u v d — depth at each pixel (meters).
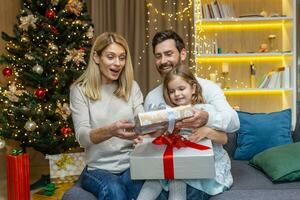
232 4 4.16
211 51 4.00
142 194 1.59
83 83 1.83
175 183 1.58
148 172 1.51
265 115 2.50
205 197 1.65
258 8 4.15
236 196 1.64
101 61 1.78
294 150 2.04
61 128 3.23
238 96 4.23
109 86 1.85
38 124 3.13
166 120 1.49
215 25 4.16
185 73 1.84
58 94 3.22
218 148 1.77
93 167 1.78
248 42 4.18
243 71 4.20
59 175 3.17
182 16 4.34
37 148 3.29
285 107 4.07
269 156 2.09
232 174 2.09
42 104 3.26
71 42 3.39
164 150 1.56
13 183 2.48
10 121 3.17
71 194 1.67
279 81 3.92
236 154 2.48
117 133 1.55
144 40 4.40
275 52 3.87
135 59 4.37
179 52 2.01
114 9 4.37
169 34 2.00
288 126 2.45
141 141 1.68
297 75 3.89
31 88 3.51
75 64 3.30
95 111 1.78
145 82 4.43
